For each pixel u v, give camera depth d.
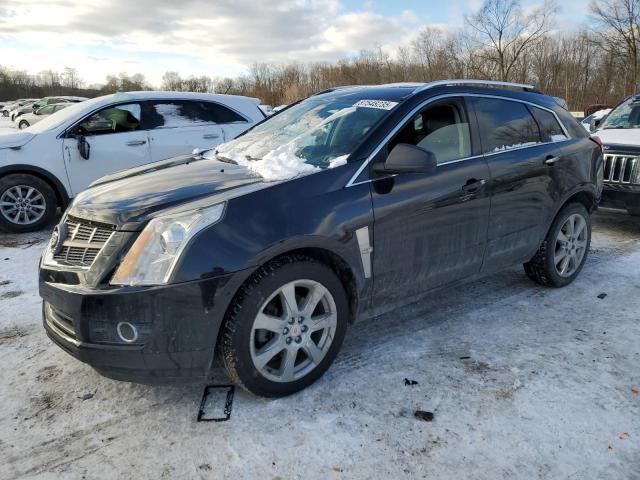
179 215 2.59
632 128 6.83
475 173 3.53
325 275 2.88
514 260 4.03
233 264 2.54
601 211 7.52
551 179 4.07
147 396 2.96
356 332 3.70
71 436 2.64
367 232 3.01
